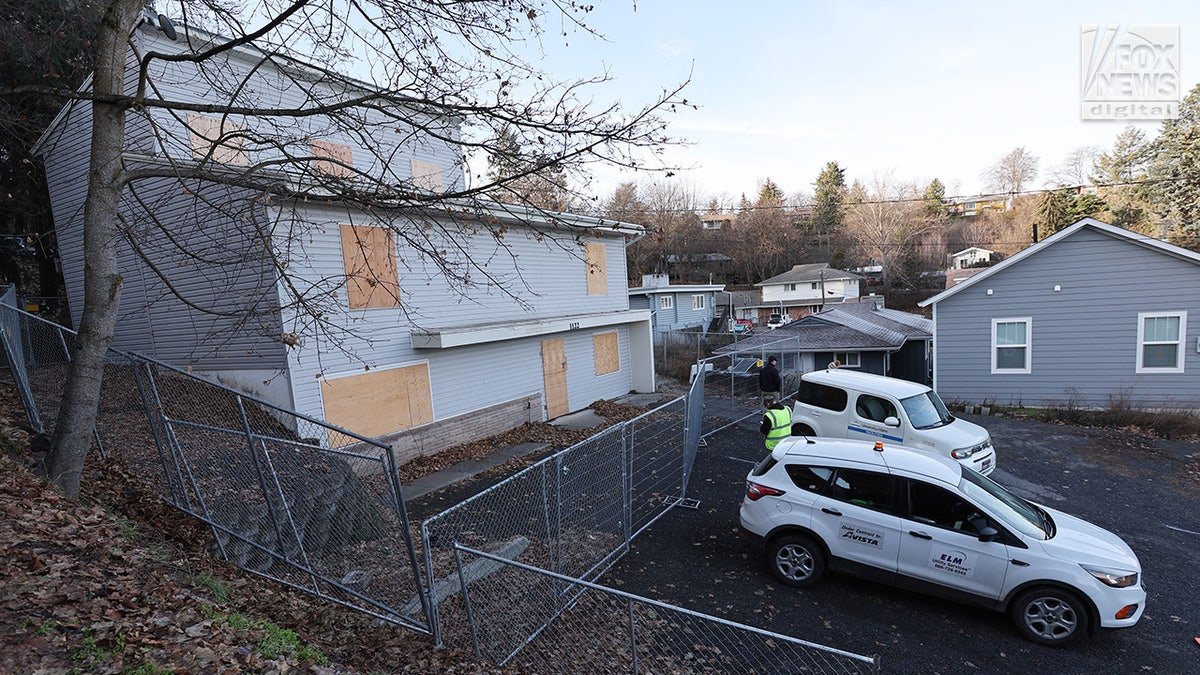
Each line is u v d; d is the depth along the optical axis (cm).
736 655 550
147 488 678
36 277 2223
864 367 2280
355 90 679
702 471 1145
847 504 674
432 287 1298
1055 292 1664
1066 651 572
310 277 1055
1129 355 1608
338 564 655
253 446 566
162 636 369
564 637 564
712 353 2591
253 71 620
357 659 470
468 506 919
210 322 1109
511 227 1487
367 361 1155
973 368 1783
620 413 1738
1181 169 4056
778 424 1056
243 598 518
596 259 1875
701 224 7419
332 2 552
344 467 743
